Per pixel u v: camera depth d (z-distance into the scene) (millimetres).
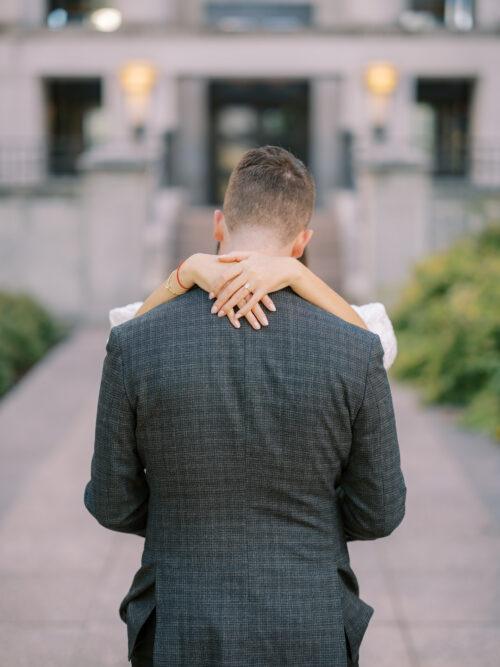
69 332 10586
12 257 11023
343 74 15562
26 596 3352
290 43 15484
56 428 6035
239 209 1550
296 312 1485
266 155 1568
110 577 3537
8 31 15477
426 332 7871
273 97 17750
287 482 1469
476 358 6414
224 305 1466
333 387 1442
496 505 4359
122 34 15477
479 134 15969
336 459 1486
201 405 1441
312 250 12641
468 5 16250
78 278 10992
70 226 10930
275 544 1479
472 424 5883
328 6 16938
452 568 3604
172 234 12406
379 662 2846
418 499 4457
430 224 11109
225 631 1446
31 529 4074
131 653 1581
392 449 1519
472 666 2818
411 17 16312
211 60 15484
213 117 17875
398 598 3330
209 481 1463
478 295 7125
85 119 16641
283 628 1452
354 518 1563
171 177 15422
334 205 14336
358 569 3619
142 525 1648
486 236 9742
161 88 15461
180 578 1484
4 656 2893
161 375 1451
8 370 7711
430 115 16719
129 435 1495
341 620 1492
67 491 4637
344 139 16094
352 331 1493
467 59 15703
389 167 10594
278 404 1438
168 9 16359
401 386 7277
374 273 10742
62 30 15461
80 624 3123
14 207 10922
